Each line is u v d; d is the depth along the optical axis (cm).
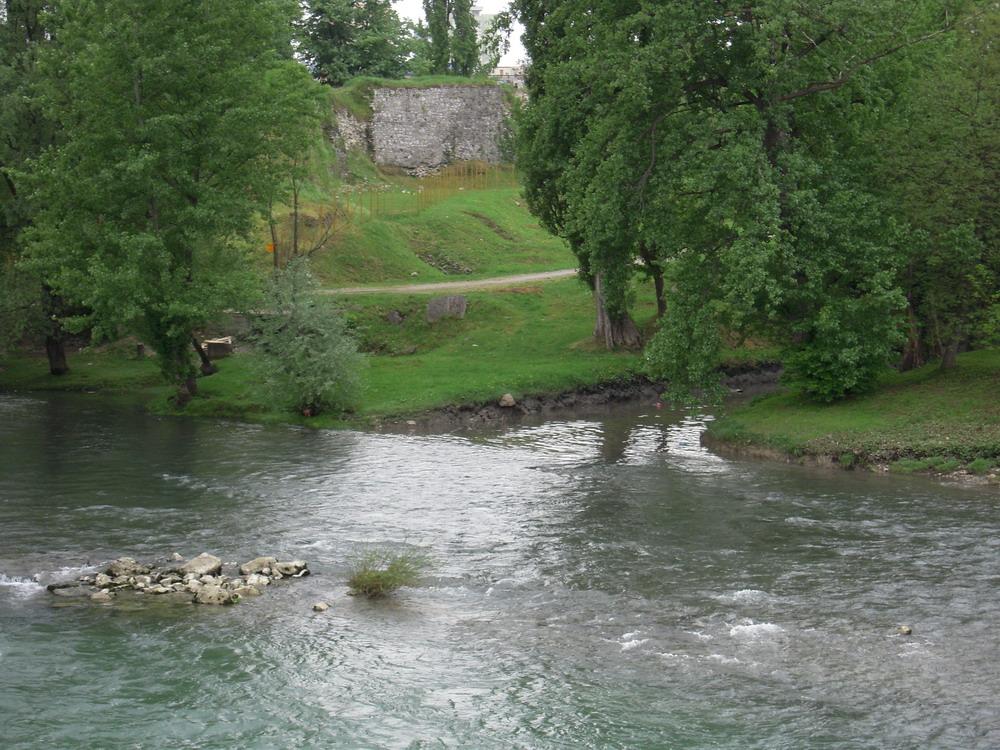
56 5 4706
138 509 2280
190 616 1563
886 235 2947
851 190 2970
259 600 1650
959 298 3016
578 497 2438
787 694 1264
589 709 1228
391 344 5341
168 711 1223
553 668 1357
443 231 7394
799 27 2841
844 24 2825
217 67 4019
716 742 1139
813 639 1447
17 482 2573
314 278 3925
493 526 2150
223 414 3969
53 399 4491
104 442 3262
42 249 3988
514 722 1194
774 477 2636
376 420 3756
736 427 3170
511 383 4231
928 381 3161
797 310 3139
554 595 1673
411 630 1510
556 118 3500
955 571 1753
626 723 1190
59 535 2041
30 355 5688
